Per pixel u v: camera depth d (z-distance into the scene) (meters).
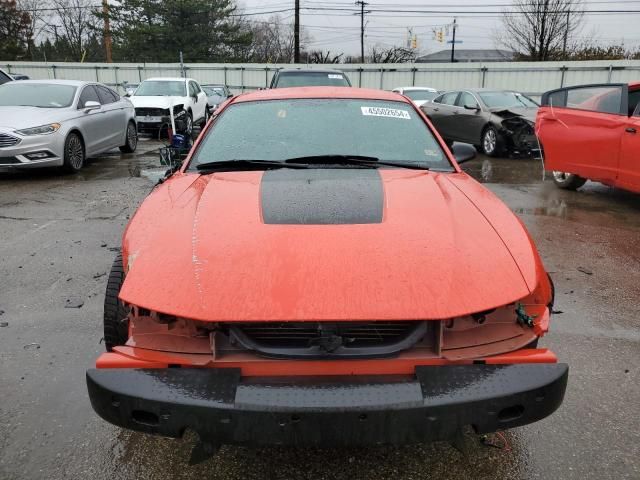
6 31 45.88
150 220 2.48
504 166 10.79
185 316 1.93
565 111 7.69
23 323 3.66
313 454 2.42
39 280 4.42
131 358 1.98
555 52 36.88
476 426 1.87
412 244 2.16
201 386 1.88
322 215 2.34
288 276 2.01
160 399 1.85
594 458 2.39
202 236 2.24
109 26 43.47
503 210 2.59
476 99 12.83
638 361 3.22
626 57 35.59
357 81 29.19
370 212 2.38
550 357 1.99
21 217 6.36
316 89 3.84
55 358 3.21
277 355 1.94
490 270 2.10
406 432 1.84
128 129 11.95
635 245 5.51
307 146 3.21
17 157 8.40
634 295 4.23
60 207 6.86
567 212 6.86
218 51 43.38
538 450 2.44
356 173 2.90
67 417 2.66
